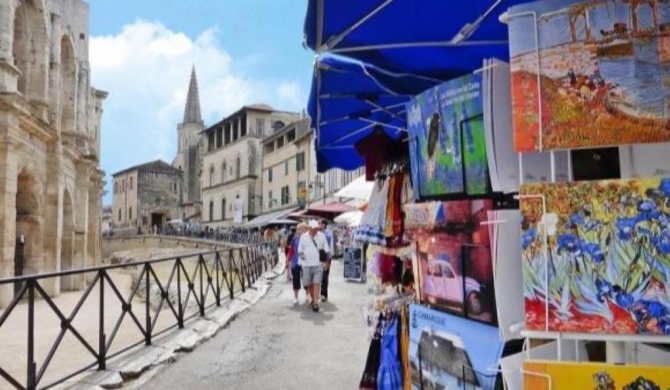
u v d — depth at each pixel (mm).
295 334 8500
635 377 1769
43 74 20219
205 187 75812
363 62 3312
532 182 2002
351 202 22438
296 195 49562
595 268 1783
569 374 1816
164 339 7723
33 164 19000
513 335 2025
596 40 1845
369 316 4430
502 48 2957
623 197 1775
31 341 5141
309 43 2650
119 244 59844
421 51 2990
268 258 24344
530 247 1864
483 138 2352
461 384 2459
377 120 4676
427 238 2750
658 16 1797
